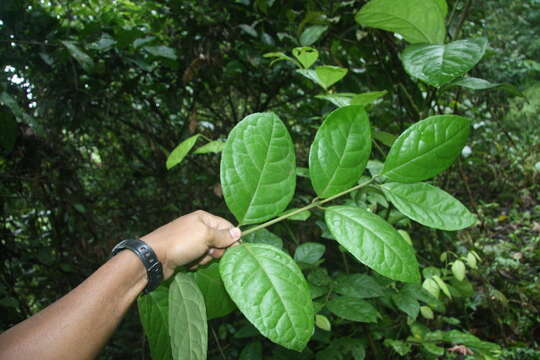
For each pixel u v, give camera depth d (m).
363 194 0.98
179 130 1.99
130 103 1.74
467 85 0.78
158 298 0.54
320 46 1.38
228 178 0.45
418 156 0.48
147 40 1.32
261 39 1.44
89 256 1.71
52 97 1.41
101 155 2.05
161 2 1.53
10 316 1.37
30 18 1.24
